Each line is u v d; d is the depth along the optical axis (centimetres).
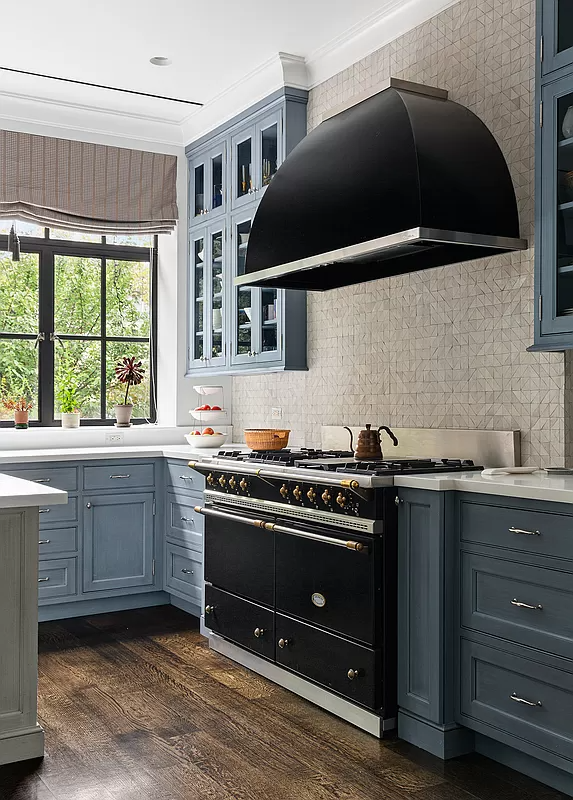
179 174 535
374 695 287
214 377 545
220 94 476
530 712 249
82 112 493
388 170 308
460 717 273
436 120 314
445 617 275
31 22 384
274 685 344
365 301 407
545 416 311
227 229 481
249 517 363
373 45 396
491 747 274
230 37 404
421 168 296
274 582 345
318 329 443
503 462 323
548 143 286
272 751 277
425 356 369
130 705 320
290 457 365
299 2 368
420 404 372
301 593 327
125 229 515
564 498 236
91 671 361
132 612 466
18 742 268
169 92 475
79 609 457
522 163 322
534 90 300
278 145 439
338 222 327
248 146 468
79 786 251
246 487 367
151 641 408
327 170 342
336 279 399
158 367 555
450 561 276
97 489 454
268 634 349
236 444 521
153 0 363
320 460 356
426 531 279
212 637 396
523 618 252
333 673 308
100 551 455
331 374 433
